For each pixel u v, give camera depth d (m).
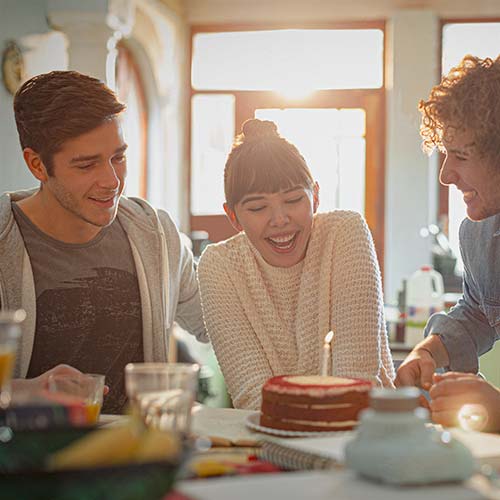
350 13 6.93
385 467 0.88
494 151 1.66
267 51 7.15
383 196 6.97
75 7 5.15
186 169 7.41
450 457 0.89
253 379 1.77
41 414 1.01
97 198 1.87
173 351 5.38
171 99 7.06
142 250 2.03
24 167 5.09
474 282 2.08
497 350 2.80
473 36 6.88
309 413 1.30
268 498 0.84
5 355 1.01
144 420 1.10
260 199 1.75
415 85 6.85
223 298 1.85
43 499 0.75
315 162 7.07
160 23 6.75
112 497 0.76
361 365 1.76
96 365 1.96
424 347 1.99
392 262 6.88
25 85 1.88
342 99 7.03
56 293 1.94
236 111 7.23
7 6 4.83
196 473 1.03
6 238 1.91
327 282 1.83
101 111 1.84
